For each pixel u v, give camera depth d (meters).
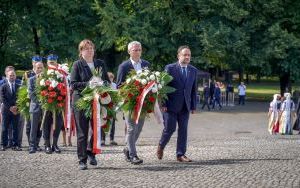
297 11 40.81
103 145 14.48
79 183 8.18
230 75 47.06
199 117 30.28
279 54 38.47
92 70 9.68
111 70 43.50
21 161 10.80
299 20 40.91
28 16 40.12
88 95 9.43
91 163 9.91
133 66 10.26
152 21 38.59
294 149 12.73
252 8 39.88
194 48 39.06
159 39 38.47
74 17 40.22
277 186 7.88
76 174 9.02
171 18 38.19
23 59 41.16
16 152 12.79
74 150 13.13
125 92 9.81
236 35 38.00
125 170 9.38
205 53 38.25
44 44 39.41
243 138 17.34
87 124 9.55
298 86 49.50
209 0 38.25
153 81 9.91
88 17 40.53
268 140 16.14
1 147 13.70
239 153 11.82
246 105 40.59
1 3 40.69
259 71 42.66
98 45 39.88
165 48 38.38
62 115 11.76
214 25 38.62
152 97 9.93
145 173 9.04
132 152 10.12
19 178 8.70
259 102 43.91
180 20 38.00
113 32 37.12
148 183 8.12
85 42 9.72
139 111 9.80
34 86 12.47
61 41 39.81
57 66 11.52
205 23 38.66
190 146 13.59
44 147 13.23
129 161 10.44
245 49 37.94
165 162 10.36
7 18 40.81
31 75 13.35
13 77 13.84
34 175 8.97
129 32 36.88
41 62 12.69
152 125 25.03
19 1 40.81
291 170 9.34
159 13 38.22
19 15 40.50
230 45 37.56
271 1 39.12
